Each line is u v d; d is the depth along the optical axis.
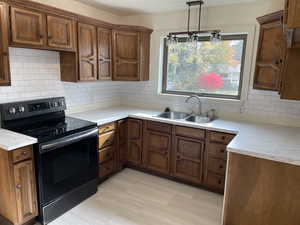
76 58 2.70
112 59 3.22
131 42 3.28
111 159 3.03
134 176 3.17
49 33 2.33
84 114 3.09
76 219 2.24
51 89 2.80
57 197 2.22
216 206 2.52
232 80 3.12
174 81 3.56
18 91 2.45
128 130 3.27
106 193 2.72
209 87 3.30
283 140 2.11
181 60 3.45
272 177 1.81
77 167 2.42
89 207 2.44
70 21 2.55
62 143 2.17
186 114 3.35
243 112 2.97
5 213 2.00
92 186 2.66
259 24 2.61
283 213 1.83
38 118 2.56
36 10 2.18
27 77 2.52
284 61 2.13
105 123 2.82
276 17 2.21
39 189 2.04
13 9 2.00
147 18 3.48
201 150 2.75
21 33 2.08
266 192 1.86
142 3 2.92
